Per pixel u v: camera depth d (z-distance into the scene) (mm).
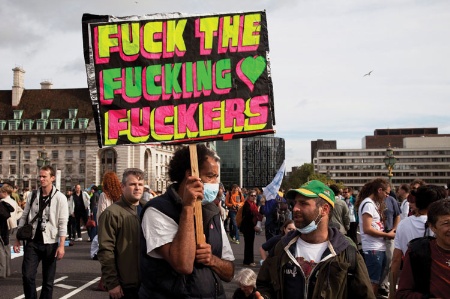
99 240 5262
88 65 4398
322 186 3715
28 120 94938
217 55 4492
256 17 4527
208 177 3818
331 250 3598
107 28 4426
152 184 92500
